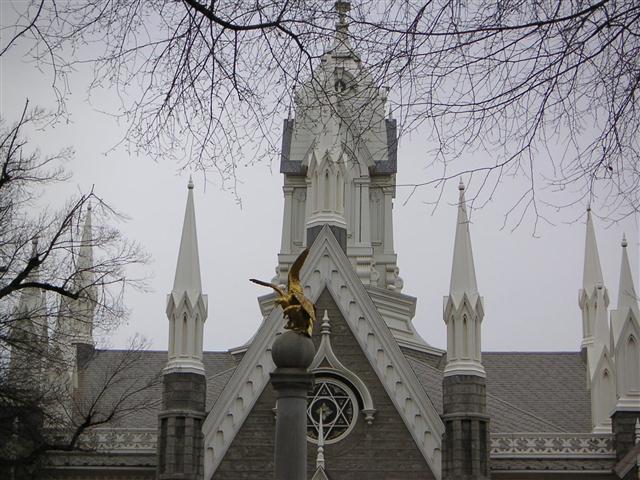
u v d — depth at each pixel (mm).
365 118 22281
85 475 61344
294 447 31875
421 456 58781
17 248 38594
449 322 60375
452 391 59094
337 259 61500
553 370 77750
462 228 61531
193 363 60125
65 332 46250
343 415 59594
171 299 60906
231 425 59531
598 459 61375
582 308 79562
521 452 61625
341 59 22266
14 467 43219
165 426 59125
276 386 32312
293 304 33219
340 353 60250
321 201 66312
